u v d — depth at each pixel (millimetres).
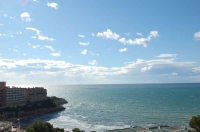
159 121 176500
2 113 196875
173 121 174250
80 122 187500
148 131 95062
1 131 113250
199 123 88125
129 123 175000
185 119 181500
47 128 91500
